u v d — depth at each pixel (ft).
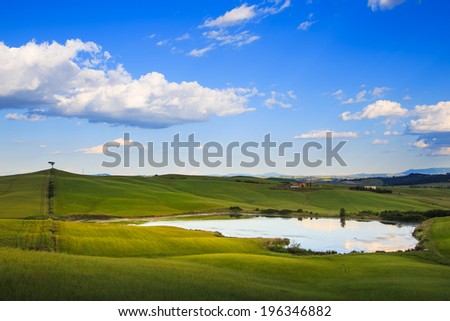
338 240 282.15
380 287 108.68
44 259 105.50
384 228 359.25
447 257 191.42
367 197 651.25
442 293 100.94
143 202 526.57
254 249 222.28
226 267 139.64
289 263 148.25
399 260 169.78
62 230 208.23
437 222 357.20
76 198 515.50
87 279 90.68
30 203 463.01
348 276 132.36
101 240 196.44
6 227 201.98
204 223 391.65
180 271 109.70
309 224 388.78
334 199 639.35
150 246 197.57
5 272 88.74
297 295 95.45
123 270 103.14
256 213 501.15
